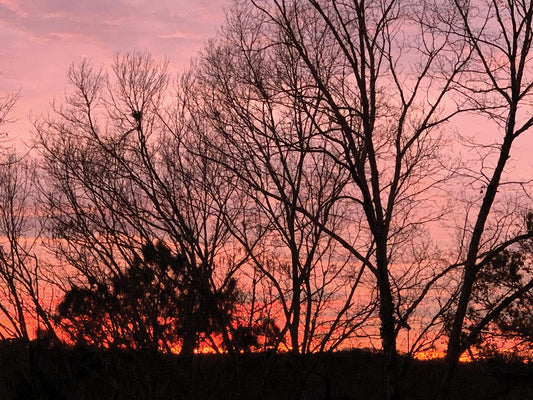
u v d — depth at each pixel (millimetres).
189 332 15078
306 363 15078
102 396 14398
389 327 15156
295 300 15445
